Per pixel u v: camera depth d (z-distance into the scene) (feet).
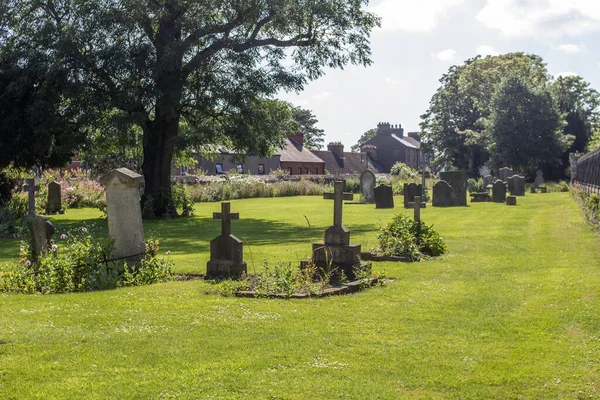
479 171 268.82
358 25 98.48
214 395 18.60
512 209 102.01
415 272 40.91
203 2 90.89
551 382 19.67
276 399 18.43
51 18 93.76
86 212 113.60
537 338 24.49
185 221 94.32
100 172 148.97
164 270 40.11
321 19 95.81
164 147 100.99
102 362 21.42
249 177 180.86
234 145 106.83
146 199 99.86
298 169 278.05
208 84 93.35
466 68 257.14
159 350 22.81
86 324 26.55
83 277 37.52
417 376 20.35
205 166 234.17
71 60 85.40
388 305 30.45
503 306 30.09
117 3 88.69
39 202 106.52
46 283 36.58
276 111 111.24
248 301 31.58
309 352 22.71
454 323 26.91
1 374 20.15
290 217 96.58
